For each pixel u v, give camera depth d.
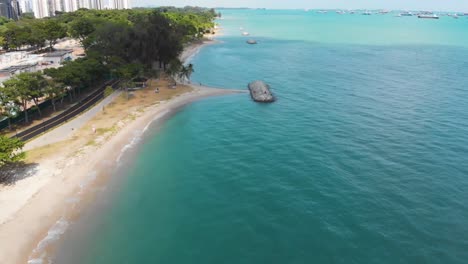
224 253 45.06
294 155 72.75
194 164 69.75
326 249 45.31
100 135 82.62
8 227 49.69
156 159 72.06
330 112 101.56
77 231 49.41
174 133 86.75
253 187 60.47
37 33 193.62
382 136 82.62
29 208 54.19
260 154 73.75
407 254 44.38
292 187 60.06
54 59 162.25
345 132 85.44
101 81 130.38
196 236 48.41
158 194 59.00
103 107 104.00
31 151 73.00
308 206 54.44
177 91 125.44
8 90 82.00
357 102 111.69
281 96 120.00
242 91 127.00
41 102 101.69
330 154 72.88
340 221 50.75
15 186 60.12
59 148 74.88
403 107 105.94
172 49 154.00
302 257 44.03
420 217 51.56
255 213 53.16
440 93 122.62
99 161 70.19
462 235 47.81
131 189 60.47
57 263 43.59
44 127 85.44
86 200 56.91
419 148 75.69
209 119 97.31
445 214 52.34
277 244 46.41
